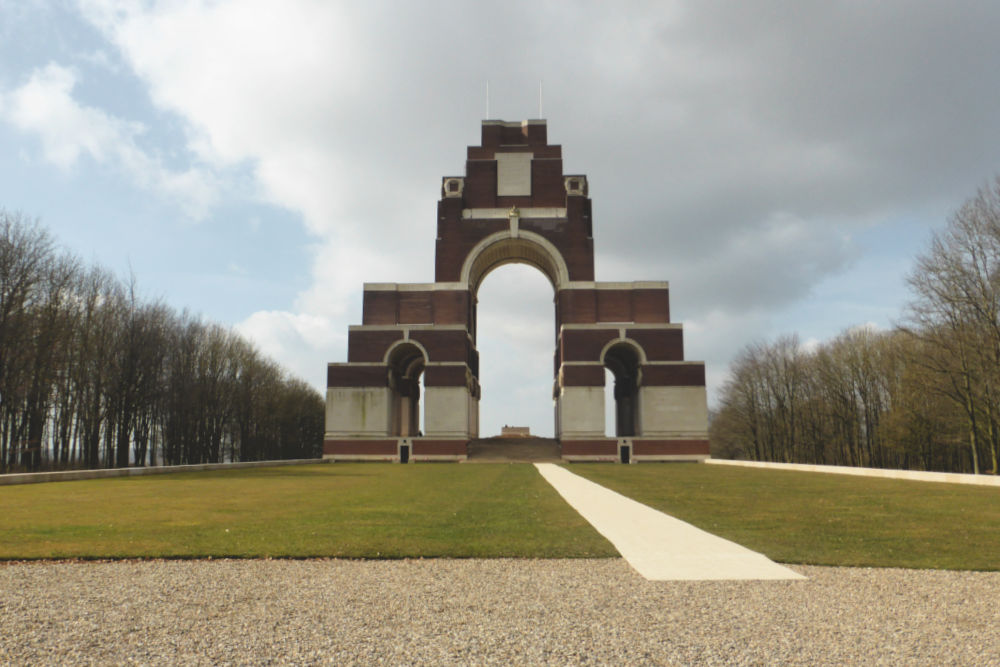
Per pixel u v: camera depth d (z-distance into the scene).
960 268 44.69
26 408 51.00
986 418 46.97
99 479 36.50
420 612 8.48
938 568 10.99
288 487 30.00
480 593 9.45
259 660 6.76
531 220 72.75
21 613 8.45
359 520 17.31
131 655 6.90
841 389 75.00
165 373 71.25
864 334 75.12
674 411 66.06
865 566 11.19
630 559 11.80
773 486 29.66
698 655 6.89
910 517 17.67
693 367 66.62
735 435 101.81
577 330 67.94
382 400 67.00
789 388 87.56
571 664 6.65
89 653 6.96
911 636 7.47
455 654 6.95
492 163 74.88
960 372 45.91
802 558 11.72
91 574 10.77
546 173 74.81
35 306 49.12
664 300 70.62
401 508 20.38
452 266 72.12
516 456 67.31
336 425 66.75
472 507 20.61
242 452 88.81
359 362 67.62
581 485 30.28
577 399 66.75
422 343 67.62
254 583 10.11
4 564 11.59
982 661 6.70
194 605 8.84
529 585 9.91
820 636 7.47
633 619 8.14
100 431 64.19
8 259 46.75
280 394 99.06
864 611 8.45
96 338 59.62
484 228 72.88
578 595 9.30
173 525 16.27
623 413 81.69
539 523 16.62
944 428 57.56
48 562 11.74
